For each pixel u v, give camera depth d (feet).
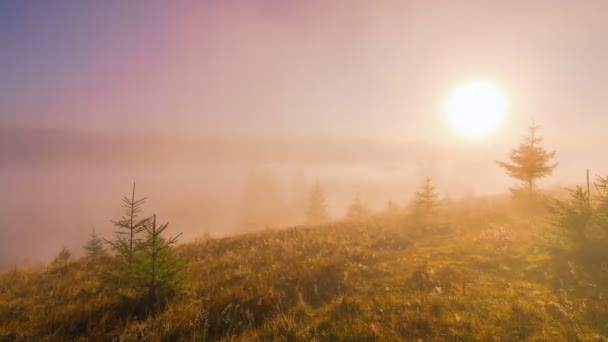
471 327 21.84
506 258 36.60
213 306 26.66
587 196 35.76
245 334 22.54
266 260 41.42
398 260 38.60
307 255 42.14
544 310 23.90
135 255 29.14
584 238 33.22
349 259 39.58
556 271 31.09
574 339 19.94
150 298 27.58
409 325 22.38
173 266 28.68
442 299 26.13
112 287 31.91
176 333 22.77
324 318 24.23
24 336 23.17
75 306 28.50
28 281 40.16
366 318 23.79
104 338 22.67
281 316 24.68
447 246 44.34
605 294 25.73
